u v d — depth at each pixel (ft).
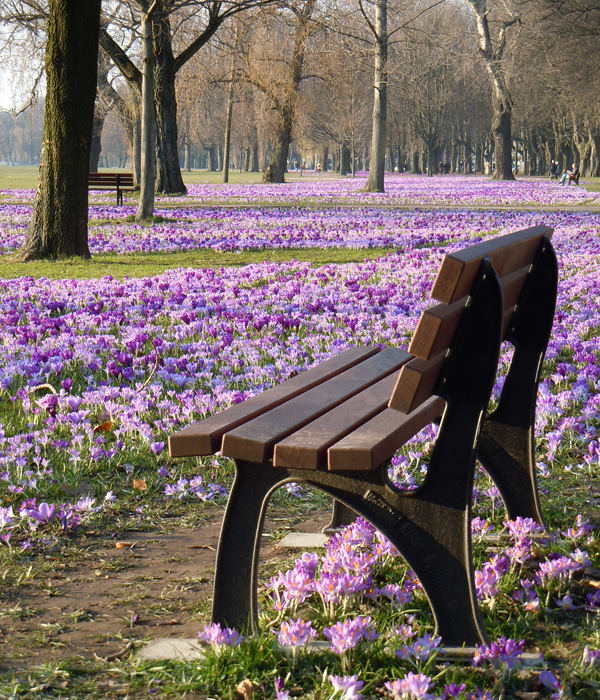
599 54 169.89
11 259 52.01
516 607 10.09
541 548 11.76
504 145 232.12
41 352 24.61
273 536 13.05
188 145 480.64
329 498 14.99
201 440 9.34
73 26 48.24
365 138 365.40
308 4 112.47
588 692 8.21
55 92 50.39
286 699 7.73
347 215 90.33
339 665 8.67
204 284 41.04
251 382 22.27
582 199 124.77
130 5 100.37
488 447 12.59
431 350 8.32
